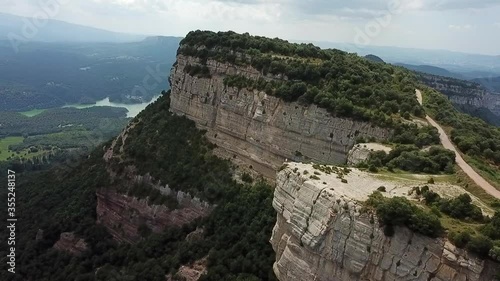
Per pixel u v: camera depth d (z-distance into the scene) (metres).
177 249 104.69
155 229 121.31
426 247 51.12
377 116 93.06
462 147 86.12
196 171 120.75
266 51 126.56
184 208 116.88
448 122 98.94
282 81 114.00
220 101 127.75
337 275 57.81
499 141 92.25
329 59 123.44
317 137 100.94
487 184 68.75
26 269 123.31
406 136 87.12
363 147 85.50
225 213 105.00
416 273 51.31
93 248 125.56
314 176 64.88
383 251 53.56
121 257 116.12
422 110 101.56
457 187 66.12
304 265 61.62
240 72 124.81
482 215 54.31
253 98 117.69
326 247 58.44
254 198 104.00
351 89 104.19
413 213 52.34
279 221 68.75
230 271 88.19
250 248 90.50
